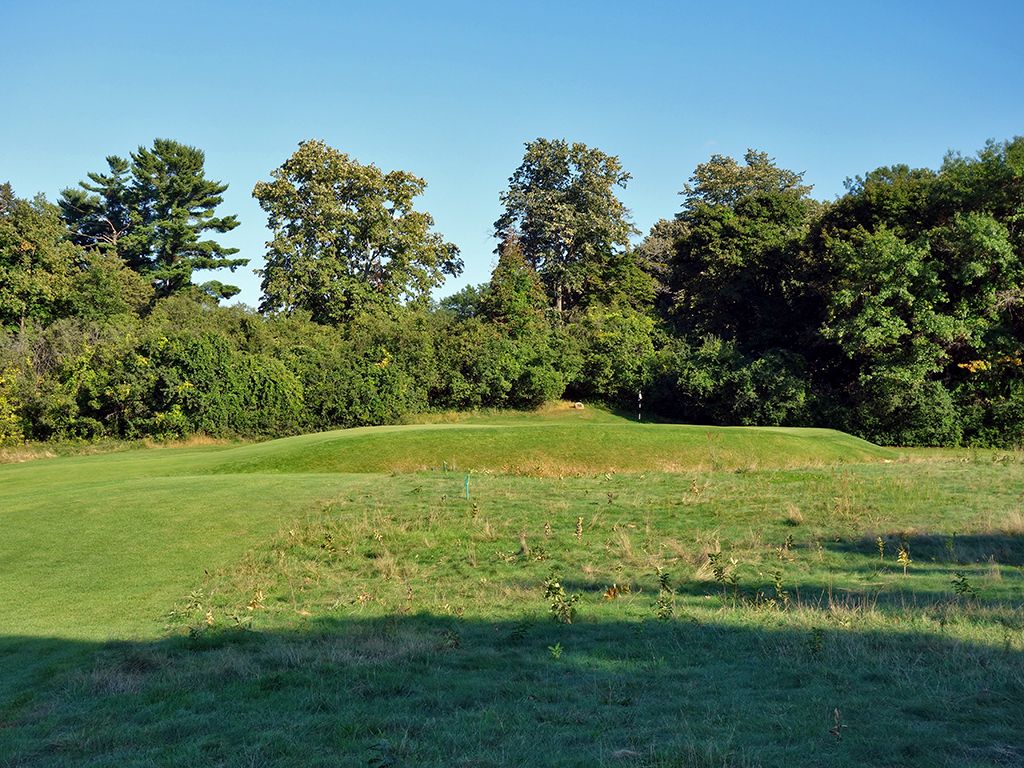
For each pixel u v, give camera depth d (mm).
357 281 57688
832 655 7746
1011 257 39938
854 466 24938
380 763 5469
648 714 6359
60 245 53156
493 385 50844
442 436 29734
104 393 40656
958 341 41750
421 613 10742
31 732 6840
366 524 16125
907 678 6906
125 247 68062
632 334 55375
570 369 53875
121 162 72188
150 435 41188
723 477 22188
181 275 70938
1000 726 5719
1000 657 7414
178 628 10516
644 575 12383
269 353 47094
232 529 16000
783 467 25328
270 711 7039
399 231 59938
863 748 5371
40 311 48812
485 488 20266
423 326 51281
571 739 5859
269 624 10703
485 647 8906
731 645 8414
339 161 58250
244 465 26891
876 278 41562
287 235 57656
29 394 40094
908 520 15859
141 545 14977
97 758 6125
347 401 45219
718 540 14500
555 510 17344
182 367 41656
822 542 14273
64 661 9055
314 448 28422
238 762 5805
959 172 43094
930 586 11008
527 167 69625
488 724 6258
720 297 57562
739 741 5598
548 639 9102
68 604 11766
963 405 41844
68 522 16484
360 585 12695
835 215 49375
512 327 54500
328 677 7992
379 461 27484
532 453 28516
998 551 13203
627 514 17016
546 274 67625
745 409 47875
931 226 44875
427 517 16812
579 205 68312
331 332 50750
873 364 43062
